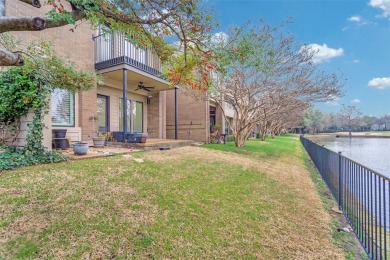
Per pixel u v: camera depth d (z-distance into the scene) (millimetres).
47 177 4266
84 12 2609
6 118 5594
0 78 5430
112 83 10891
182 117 15266
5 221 2869
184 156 7715
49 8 7238
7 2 6406
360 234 3484
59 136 7320
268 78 10094
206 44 3643
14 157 4934
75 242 2646
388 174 8086
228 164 7324
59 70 5719
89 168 5043
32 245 2537
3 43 5191
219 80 10961
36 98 5398
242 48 3754
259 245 3088
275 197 4961
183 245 2865
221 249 2904
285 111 12555
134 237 2861
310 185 6684
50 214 3105
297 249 3104
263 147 14359
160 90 13391
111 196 3791
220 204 4129
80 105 8750
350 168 4254
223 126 18688
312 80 10320
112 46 9328
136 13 3109
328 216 4414
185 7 3223
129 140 8852
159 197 3986
